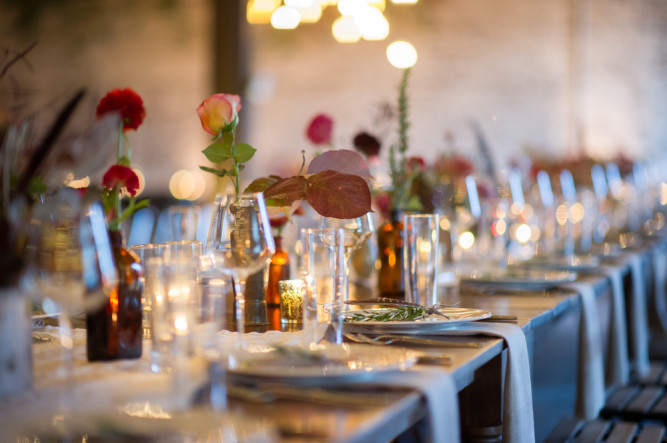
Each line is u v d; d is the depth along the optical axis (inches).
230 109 64.6
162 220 215.0
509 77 318.0
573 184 191.9
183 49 358.3
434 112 325.4
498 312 72.3
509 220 145.6
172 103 360.8
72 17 365.1
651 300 151.8
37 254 39.5
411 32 327.0
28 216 39.9
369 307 75.9
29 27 368.2
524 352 59.2
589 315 92.4
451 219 113.4
